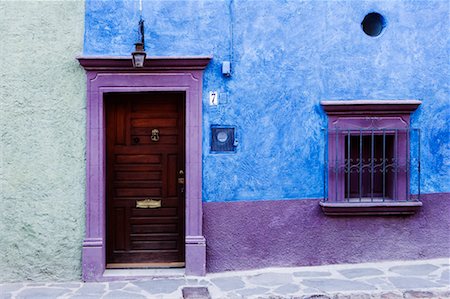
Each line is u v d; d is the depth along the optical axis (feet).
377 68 21.12
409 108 20.92
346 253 21.01
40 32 19.63
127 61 19.60
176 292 18.02
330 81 20.94
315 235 20.89
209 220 20.43
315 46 20.89
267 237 20.67
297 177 20.81
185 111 20.63
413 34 21.33
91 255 19.62
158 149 20.95
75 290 18.47
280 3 20.71
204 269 20.01
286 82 20.74
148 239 21.01
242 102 20.52
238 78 20.49
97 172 19.75
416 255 21.27
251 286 18.49
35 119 19.61
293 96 20.77
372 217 21.09
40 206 19.65
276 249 20.72
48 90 19.65
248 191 20.58
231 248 20.51
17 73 19.56
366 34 21.27
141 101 20.89
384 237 21.16
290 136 20.77
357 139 21.29
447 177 21.47
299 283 18.65
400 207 20.84
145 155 20.95
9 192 19.54
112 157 20.85
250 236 20.59
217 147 20.47
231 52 20.36
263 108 20.63
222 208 20.47
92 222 19.71
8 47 19.53
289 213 20.79
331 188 20.83
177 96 20.86
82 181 19.79
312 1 20.89
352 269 20.31
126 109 20.88
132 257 20.97
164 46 20.13
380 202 20.85
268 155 20.66
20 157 19.58
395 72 21.20
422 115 21.27
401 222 21.22
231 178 20.51
